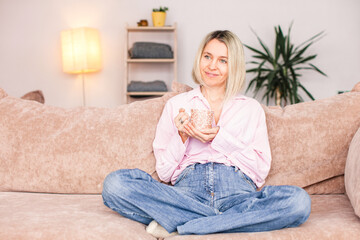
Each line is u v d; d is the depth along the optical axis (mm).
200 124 1516
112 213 1386
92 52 4625
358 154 1445
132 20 4863
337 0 4824
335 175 1656
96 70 4801
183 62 4875
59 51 4902
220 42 1687
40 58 4906
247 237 1189
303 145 1677
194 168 1574
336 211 1407
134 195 1317
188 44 4863
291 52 4652
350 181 1439
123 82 4891
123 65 4883
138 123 1714
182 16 4844
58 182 1668
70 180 1667
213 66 1679
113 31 4867
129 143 1686
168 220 1307
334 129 1680
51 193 1689
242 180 1540
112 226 1238
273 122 1715
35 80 4914
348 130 1676
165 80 4891
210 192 1473
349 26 4836
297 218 1248
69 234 1178
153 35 4855
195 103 1722
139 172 1378
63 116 1762
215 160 1571
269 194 1321
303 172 1656
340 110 1709
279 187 1318
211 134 1552
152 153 1691
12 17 4875
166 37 4855
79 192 1680
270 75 4367
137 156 1677
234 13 4844
